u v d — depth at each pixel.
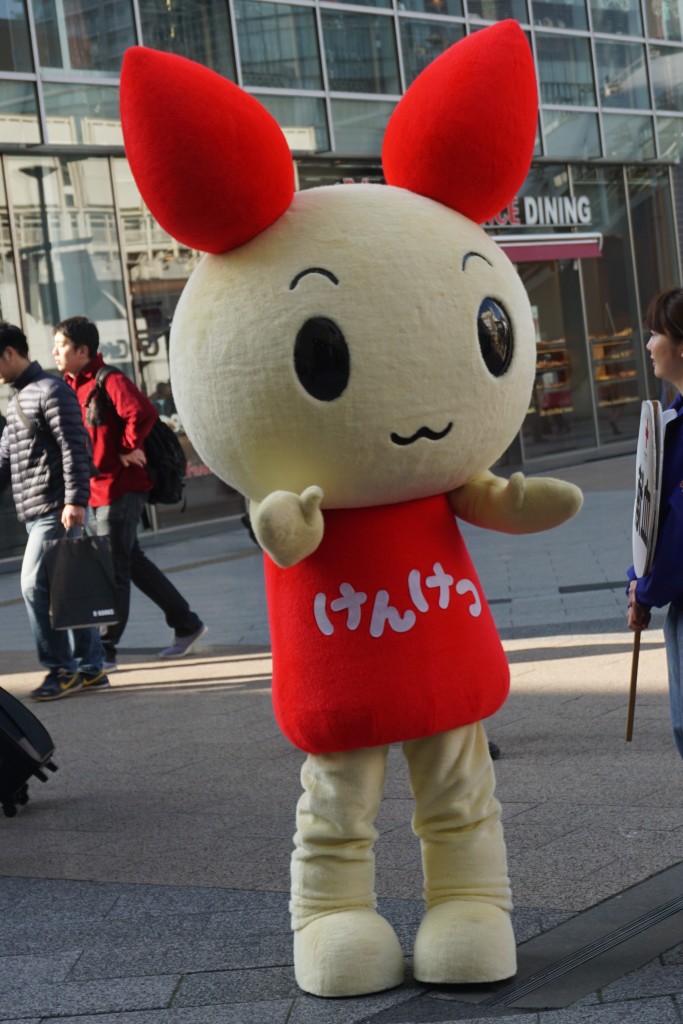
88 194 16.05
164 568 13.85
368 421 3.34
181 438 16.97
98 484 8.73
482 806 3.72
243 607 10.97
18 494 8.05
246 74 17.22
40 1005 3.74
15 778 5.61
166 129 3.30
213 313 3.45
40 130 15.30
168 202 3.38
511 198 3.69
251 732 6.84
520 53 3.55
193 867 4.85
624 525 13.15
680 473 3.66
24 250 15.45
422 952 3.61
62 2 15.51
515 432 3.65
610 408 22.97
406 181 3.61
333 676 3.49
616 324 23.02
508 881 3.77
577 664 7.58
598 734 6.08
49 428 7.90
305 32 17.94
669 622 3.85
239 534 16.27
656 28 23.25
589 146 22.11
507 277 3.58
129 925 4.32
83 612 7.66
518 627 8.82
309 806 3.69
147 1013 3.62
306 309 3.32
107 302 16.19
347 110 18.39
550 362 21.91
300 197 3.55
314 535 3.34
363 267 3.34
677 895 4.11
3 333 7.94
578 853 4.56
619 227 23.02
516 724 6.39
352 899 3.69
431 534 3.59
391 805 5.38
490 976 3.54
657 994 3.38
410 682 3.47
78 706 7.89
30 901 4.64
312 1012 3.51
